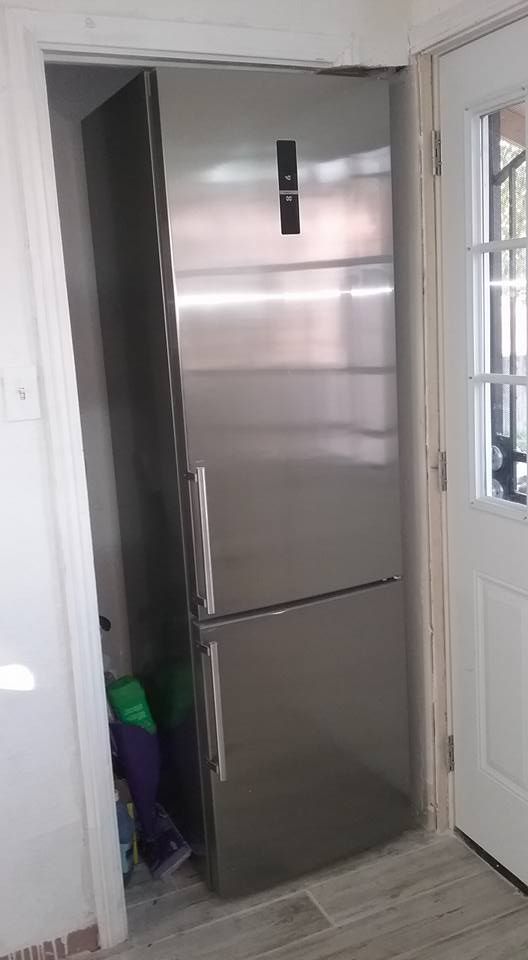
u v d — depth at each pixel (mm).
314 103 1912
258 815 2131
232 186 1852
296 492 2035
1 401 1771
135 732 2244
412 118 2061
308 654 2117
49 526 1862
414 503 2256
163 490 2049
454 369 2102
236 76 1821
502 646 2078
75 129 2268
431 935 1992
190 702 2092
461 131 1973
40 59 1736
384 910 2086
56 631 1903
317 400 2023
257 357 1935
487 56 1868
